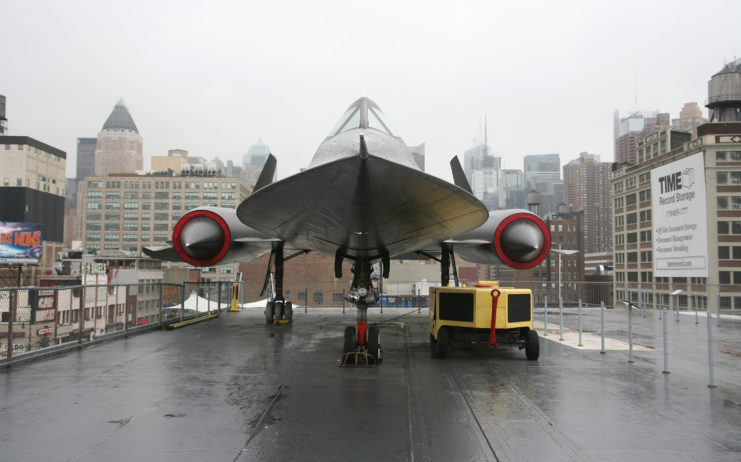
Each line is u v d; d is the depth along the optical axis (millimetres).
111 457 4672
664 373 8609
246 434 5328
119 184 120312
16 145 110812
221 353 10602
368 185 6074
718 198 49500
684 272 39125
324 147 9406
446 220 7902
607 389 7430
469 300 9953
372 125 9992
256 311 22781
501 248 14828
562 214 119375
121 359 9852
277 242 14773
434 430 5473
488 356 10383
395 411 6215
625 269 66000
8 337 9094
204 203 118938
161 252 16188
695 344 12445
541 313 23734
